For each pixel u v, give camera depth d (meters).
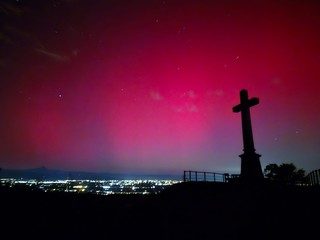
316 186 12.41
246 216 10.04
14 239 9.63
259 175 18.84
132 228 11.16
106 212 13.80
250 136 20.05
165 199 14.59
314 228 7.81
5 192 14.92
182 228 10.23
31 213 12.84
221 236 8.71
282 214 9.40
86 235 10.38
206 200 13.05
